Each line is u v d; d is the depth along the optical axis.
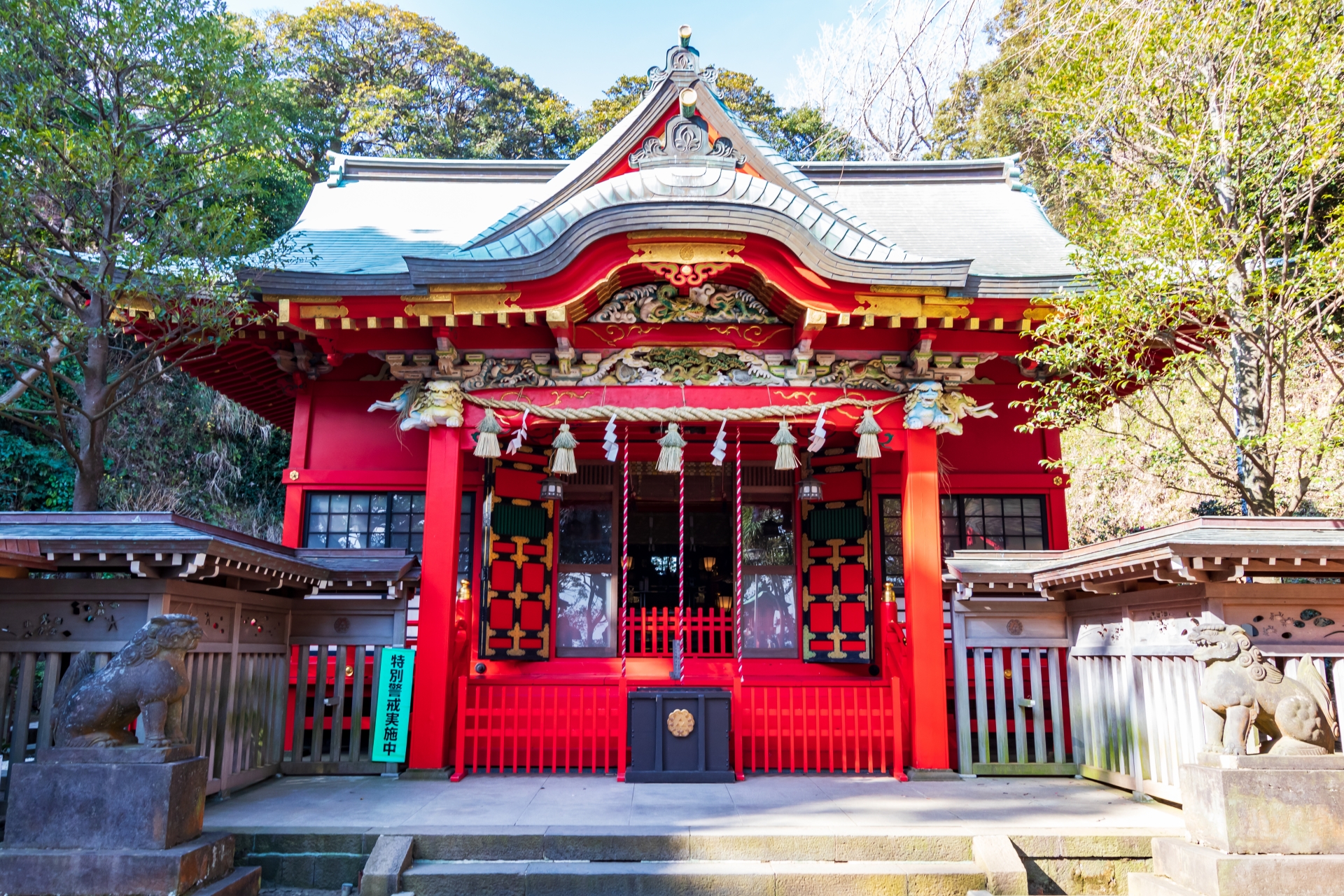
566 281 7.36
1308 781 4.47
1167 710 5.96
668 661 9.26
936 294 7.45
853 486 9.43
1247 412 9.91
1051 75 8.86
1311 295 8.00
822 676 9.09
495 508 8.98
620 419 7.91
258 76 8.84
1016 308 7.64
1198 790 4.73
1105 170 8.72
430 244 9.41
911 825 5.37
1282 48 7.46
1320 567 5.32
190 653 5.68
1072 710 7.44
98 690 4.65
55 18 7.66
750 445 10.01
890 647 8.34
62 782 4.52
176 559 5.15
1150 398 14.96
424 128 27.98
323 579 7.09
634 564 11.95
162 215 7.93
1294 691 4.63
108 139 7.47
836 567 9.34
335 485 9.26
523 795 6.31
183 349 8.89
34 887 4.32
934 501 7.84
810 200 8.42
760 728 7.82
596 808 5.86
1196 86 7.93
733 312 8.07
